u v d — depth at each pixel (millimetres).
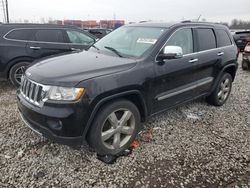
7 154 3238
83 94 2727
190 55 4117
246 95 6145
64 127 2713
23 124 4105
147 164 3131
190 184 2809
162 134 3885
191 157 3309
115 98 3092
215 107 5180
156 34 3803
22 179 2795
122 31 4344
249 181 2885
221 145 3637
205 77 4602
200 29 4492
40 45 6398
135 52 3623
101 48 4086
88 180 2816
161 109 3818
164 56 3506
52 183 2752
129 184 2777
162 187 2750
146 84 3348
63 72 2924
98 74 2924
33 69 3234
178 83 3963
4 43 6008
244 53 9336
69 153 3285
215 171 3041
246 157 3348
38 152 3295
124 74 3092
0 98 5461
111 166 3066
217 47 4855
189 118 4527
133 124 3363
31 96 2996
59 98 2715
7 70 6168
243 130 4152
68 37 6836
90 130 2951
